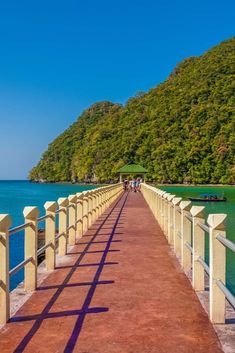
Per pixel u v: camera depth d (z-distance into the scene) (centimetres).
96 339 504
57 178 17325
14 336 516
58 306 633
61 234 1041
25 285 723
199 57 15600
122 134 13612
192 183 10744
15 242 2245
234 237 2125
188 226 884
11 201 6631
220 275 559
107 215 2183
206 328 540
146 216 2128
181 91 13638
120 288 733
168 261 971
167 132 12050
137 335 516
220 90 12544
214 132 11156
